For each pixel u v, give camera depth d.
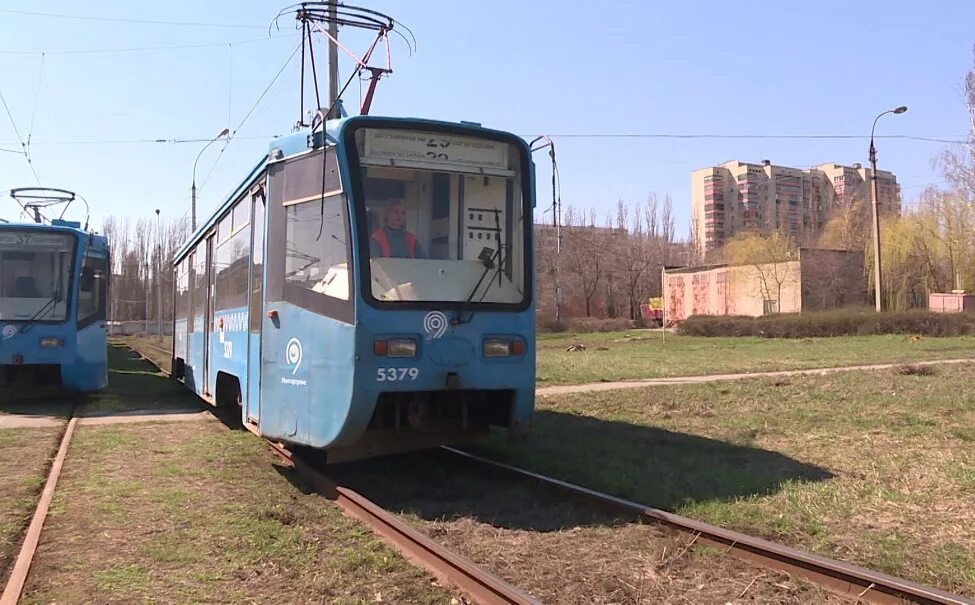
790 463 8.41
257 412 8.44
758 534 5.80
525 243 7.68
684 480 7.66
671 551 5.47
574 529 6.15
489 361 7.23
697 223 90.38
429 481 7.99
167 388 18.08
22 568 5.08
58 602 4.57
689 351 31.98
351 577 5.04
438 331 7.02
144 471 8.29
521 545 5.76
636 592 4.75
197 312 13.87
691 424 11.71
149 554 5.46
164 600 4.62
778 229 71.38
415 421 7.43
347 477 8.06
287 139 8.05
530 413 7.50
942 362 22.30
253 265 8.88
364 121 7.18
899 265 51.59
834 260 57.78
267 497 7.18
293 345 7.57
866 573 4.55
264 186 8.52
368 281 6.84
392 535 5.88
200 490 7.43
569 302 74.12
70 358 14.41
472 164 7.54
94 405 14.62
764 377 18.78
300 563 5.30
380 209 7.11
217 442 10.20
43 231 14.52
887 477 7.48
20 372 14.61
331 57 14.67
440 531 6.13
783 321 43.19
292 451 8.96
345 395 6.77
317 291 7.25
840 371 19.80
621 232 78.62
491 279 7.43
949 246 50.47
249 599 4.66
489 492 7.47
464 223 7.44
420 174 7.33
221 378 11.43
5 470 8.36
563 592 4.77
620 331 59.06
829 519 6.11
